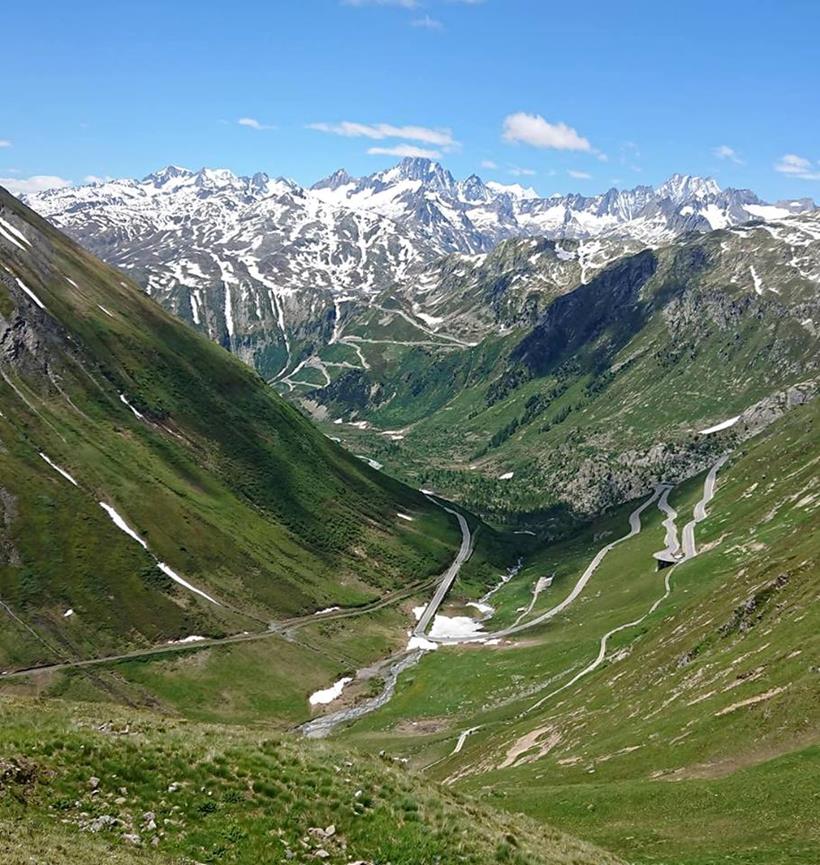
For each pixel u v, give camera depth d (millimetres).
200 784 41531
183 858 36031
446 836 40938
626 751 93438
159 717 54812
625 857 60375
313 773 44469
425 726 164875
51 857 32344
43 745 41812
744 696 89062
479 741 139750
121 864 33469
